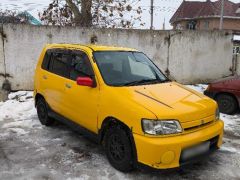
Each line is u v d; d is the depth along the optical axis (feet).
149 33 36.04
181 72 38.88
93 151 17.57
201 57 39.78
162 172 13.25
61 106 19.01
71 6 43.19
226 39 41.04
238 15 134.62
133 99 14.40
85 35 33.14
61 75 19.21
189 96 15.71
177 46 37.93
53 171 15.20
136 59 18.66
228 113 25.91
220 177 14.80
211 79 41.14
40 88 21.40
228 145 19.03
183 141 13.33
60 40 32.27
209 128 14.78
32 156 16.90
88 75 16.76
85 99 16.61
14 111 25.79
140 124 13.43
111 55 17.81
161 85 16.71
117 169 15.16
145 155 13.26
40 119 22.47
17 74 31.42
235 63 42.57
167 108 13.83
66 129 21.38
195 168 15.66
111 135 15.25
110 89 15.39
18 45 30.99
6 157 16.79
